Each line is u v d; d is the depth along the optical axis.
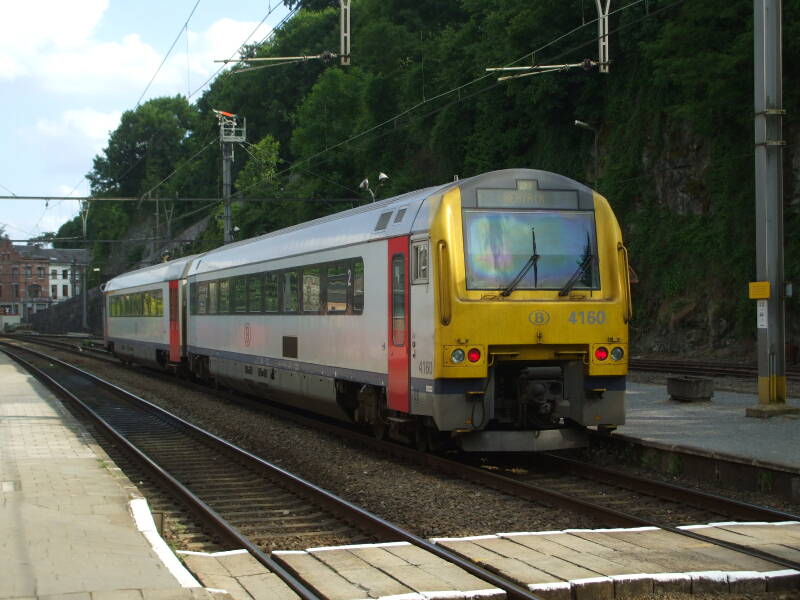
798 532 7.38
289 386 16.55
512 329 10.89
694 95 33.94
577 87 42.75
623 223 39.41
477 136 50.09
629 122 39.25
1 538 6.86
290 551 6.96
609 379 11.39
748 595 6.03
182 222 99.31
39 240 46.72
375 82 63.97
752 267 32.16
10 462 11.10
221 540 8.07
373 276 12.71
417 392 11.31
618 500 9.51
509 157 47.75
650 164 38.22
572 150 43.94
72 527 7.38
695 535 7.28
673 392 16.42
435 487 10.27
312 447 13.69
